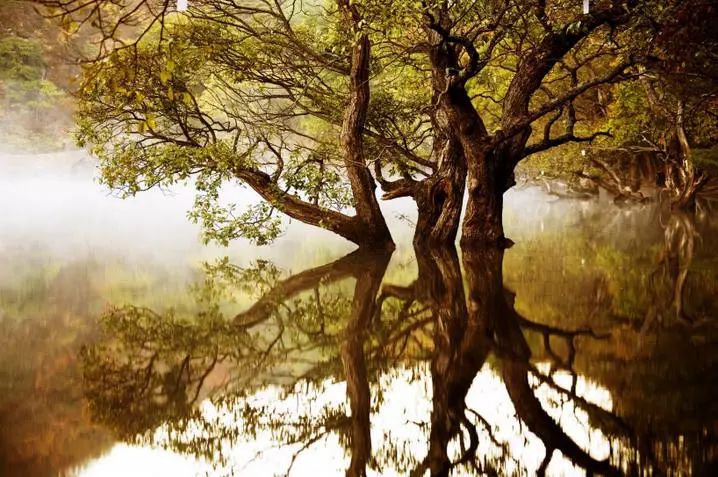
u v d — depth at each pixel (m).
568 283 12.62
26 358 8.26
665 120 26.80
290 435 6.10
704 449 5.46
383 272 14.50
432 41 16.62
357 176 17.55
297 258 17.22
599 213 29.62
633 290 11.84
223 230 16.64
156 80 15.59
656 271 13.79
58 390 7.19
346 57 17.80
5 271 14.66
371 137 18.97
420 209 18.23
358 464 5.46
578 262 15.15
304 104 21.36
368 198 17.72
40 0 5.18
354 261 16.19
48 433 6.05
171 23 16.38
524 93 16.38
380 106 18.77
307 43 18.48
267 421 6.45
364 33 14.12
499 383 7.22
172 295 12.39
